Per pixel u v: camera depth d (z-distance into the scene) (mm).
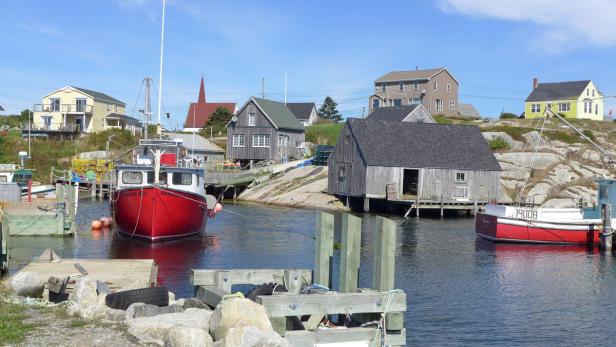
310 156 74875
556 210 32219
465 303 18531
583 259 27438
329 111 122875
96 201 50594
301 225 37375
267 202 54281
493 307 18141
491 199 50594
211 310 12438
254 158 69562
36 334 10070
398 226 39688
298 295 11359
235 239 30844
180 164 33625
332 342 11406
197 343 9508
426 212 50656
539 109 83250
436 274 23000
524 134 65812
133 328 10445
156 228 28094
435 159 50062
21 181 41938
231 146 70812
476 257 27359
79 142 71000
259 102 69875
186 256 25359
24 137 71375
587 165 56688
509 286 21219
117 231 30281
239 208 48844
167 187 28078
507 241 31844
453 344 14508
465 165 50062
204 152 70688
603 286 21438
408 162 49250
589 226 31781
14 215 28938
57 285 13758
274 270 13867
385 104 92812
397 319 11984
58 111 75188
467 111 106500
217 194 59594
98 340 9836
